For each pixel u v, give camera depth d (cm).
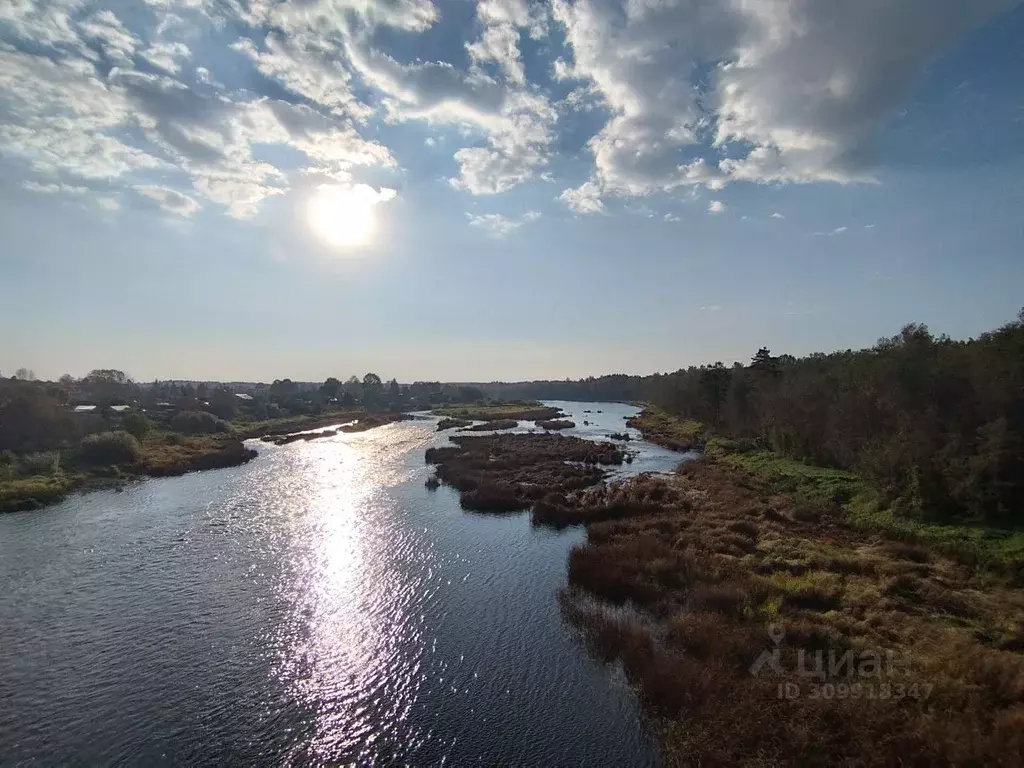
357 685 1714
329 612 2206
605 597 2306
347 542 3089
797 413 5216
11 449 5466
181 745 1454
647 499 3725
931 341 3853
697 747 1337
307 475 5181
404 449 7056
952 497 2973
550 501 3850
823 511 3369
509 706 1603
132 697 1650
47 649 1914
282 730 1512
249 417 10969
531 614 2178
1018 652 1617
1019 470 2792
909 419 3472
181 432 7838
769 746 1281
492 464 5391
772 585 2169
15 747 1441
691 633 1850
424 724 1530
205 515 3669
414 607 2248
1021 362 3005
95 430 6650
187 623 2108
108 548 2967
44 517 3616
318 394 16225
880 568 2336
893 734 1238
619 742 1447
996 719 1252
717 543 2752
